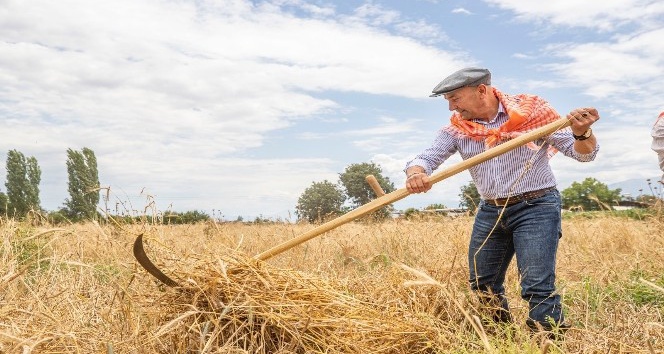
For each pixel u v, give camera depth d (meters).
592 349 3.46
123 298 3.89
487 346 2.70
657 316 4.45
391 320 4.02
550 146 4.39
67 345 3.43
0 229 5.38
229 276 3.84
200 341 3.47
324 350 3.69
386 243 7.96
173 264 3.97
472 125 4.50
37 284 4.40
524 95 4.48
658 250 7.10
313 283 4.08
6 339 3.14
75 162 48.28
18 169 51.06
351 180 49.44
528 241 4.24
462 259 5.79
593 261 6.93
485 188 4.43
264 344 3.61
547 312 4.14
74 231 5.36
